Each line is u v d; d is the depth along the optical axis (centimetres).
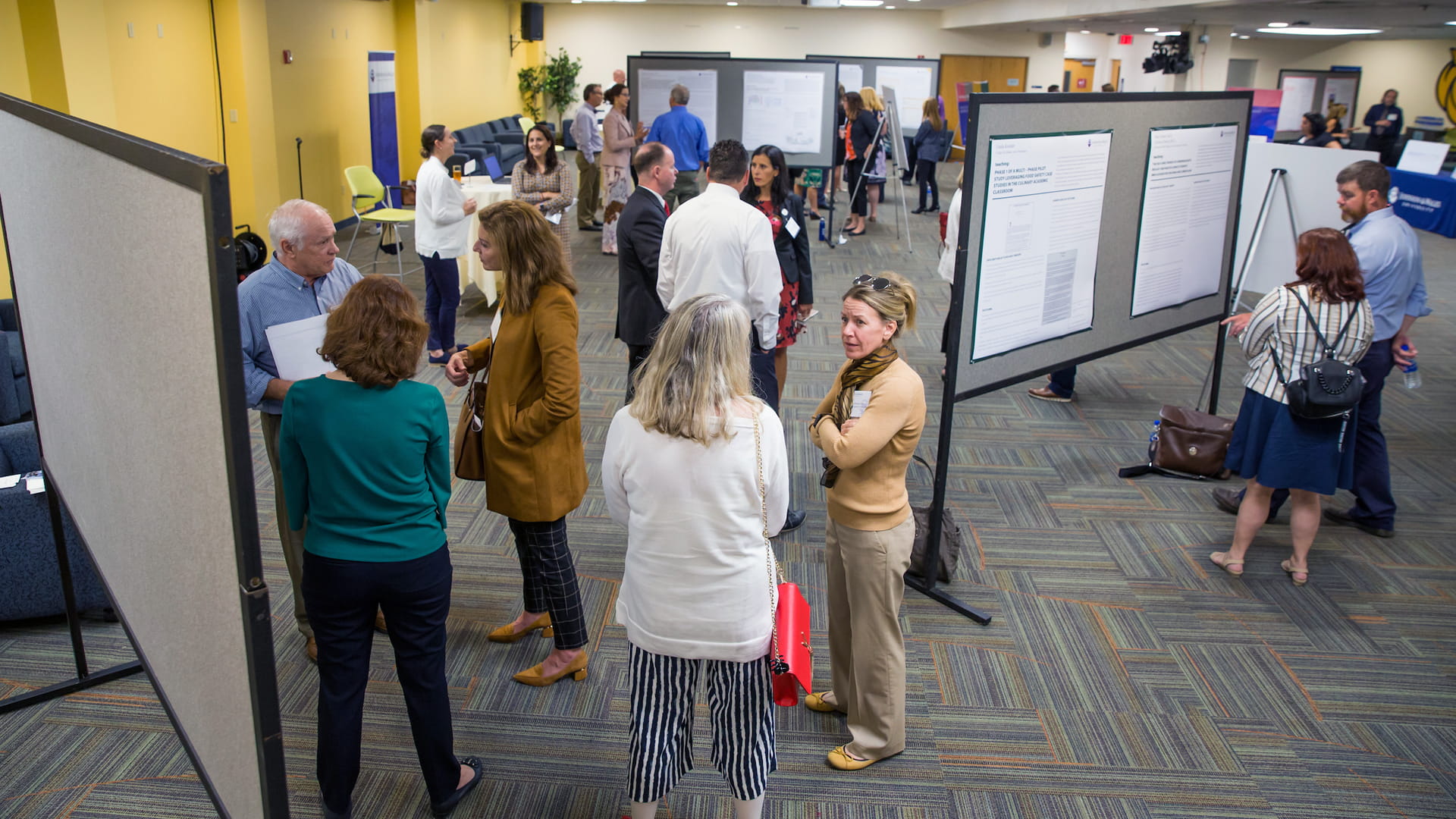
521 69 1848
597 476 440
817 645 315
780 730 275
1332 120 1244
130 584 169
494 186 711
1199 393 573
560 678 293
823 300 769
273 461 278
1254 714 286
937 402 554
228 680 128
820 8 1980
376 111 1138
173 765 254
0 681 286
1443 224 1079
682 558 191
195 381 118
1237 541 365
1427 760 267
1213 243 452
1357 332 329
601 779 253
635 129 922
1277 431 339
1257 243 525
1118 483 448
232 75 827
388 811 240
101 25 642
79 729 268
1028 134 330
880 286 231
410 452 205
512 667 299
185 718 151
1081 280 380
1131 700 292
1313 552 387
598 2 1961
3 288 568
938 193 1321
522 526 274
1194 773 261
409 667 220
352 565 204
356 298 200
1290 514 421
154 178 118
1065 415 536
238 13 813
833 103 912
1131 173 389
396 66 1238
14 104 189
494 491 265
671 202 872
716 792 251
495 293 704
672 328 186
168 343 125
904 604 346
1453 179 1062
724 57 898
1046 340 372
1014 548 385
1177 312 444
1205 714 286
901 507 240
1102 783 256
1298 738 276
